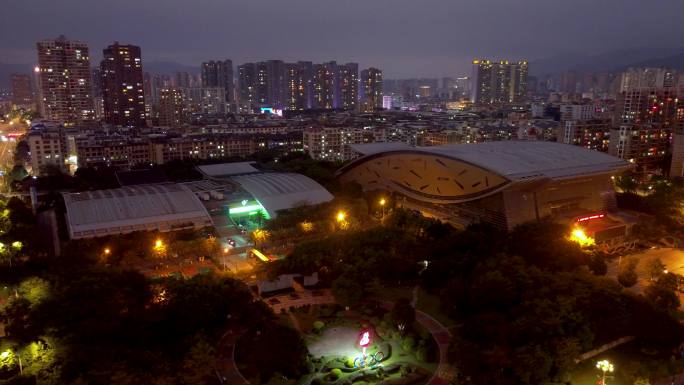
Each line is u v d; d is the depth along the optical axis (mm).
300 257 159375
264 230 196500
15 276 153750
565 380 108062
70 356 106375
